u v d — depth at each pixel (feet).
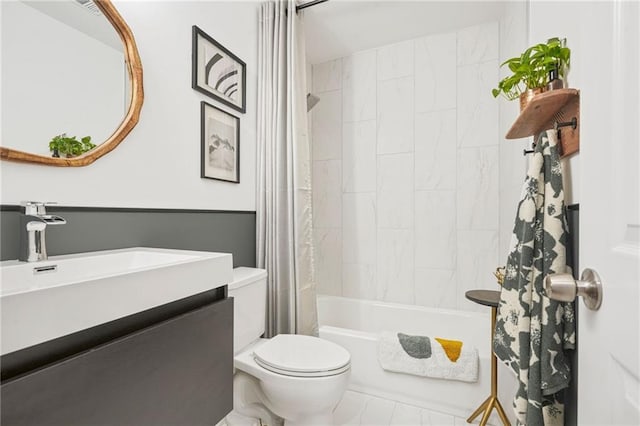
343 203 8.71
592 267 1.64
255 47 6.31
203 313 2.90
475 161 7.36
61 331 1.85
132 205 3.94
